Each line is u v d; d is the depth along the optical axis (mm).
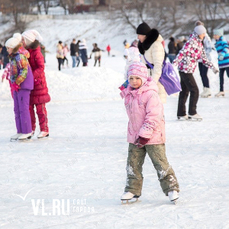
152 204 6176
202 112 15953
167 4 91562
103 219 5586
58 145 10789
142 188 7016
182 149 9938
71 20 110688
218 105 17750
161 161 6152
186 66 13883
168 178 6145
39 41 11711
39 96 11656
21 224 5527
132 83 6164
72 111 17469
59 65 39812
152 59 10703
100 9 125062
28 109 11539
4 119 15984
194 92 14023
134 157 6301
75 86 24609
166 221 5422
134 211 5855
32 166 8750
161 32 91812
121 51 90062
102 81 25453
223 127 12703
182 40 32938
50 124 14344
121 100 21406
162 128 6203
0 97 22734
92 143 10875
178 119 14430
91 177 7793
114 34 97875
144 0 95062
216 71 14109
